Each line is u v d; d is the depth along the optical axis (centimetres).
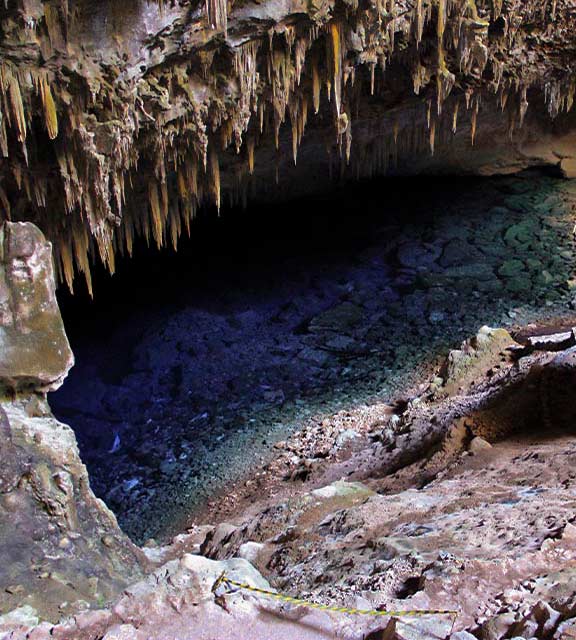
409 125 1412
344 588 367
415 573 359
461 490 571
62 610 372
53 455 447
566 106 1678
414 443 856
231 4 719
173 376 1330
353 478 852
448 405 923
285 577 446
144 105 761
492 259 1569
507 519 439
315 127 1205
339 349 1355
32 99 675
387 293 1509
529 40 1076
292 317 1476
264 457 1055
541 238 1617
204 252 1702
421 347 1312
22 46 621
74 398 1299
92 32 654
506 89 1172
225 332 1444
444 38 960
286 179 1695
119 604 327
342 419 1100
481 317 1375
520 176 1852
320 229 1750
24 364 462
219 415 1208
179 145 866
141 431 1202
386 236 1694
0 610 360
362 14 799
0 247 465
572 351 802
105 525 466
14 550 393
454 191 1836
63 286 1597
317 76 863
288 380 1284
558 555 350
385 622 303
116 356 1405
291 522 599
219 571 358
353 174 1772
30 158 752
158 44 706
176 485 1046
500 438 744
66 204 793
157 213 960
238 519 822
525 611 289
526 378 816
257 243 1719
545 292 1431
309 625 305
